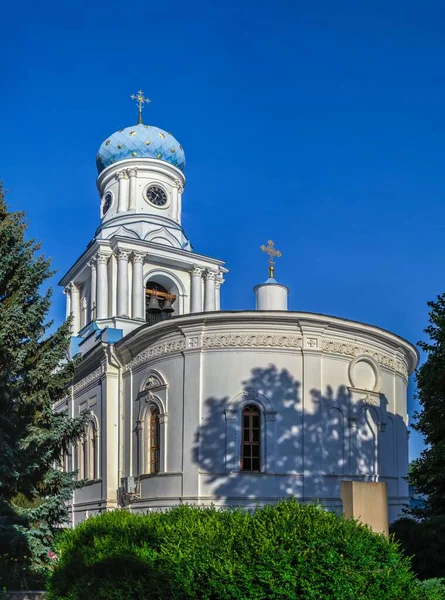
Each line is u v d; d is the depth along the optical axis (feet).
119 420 101.50
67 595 36.63
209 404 85.81
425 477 72.28
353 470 87.51
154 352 93.61
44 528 67.51
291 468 83.66
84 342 115.65
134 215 128.98
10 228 71.10
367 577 31.12
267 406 84.89
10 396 67.15
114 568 34.17
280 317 86.38
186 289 127.75
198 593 30.86
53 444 72.02
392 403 97.25
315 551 31.07
